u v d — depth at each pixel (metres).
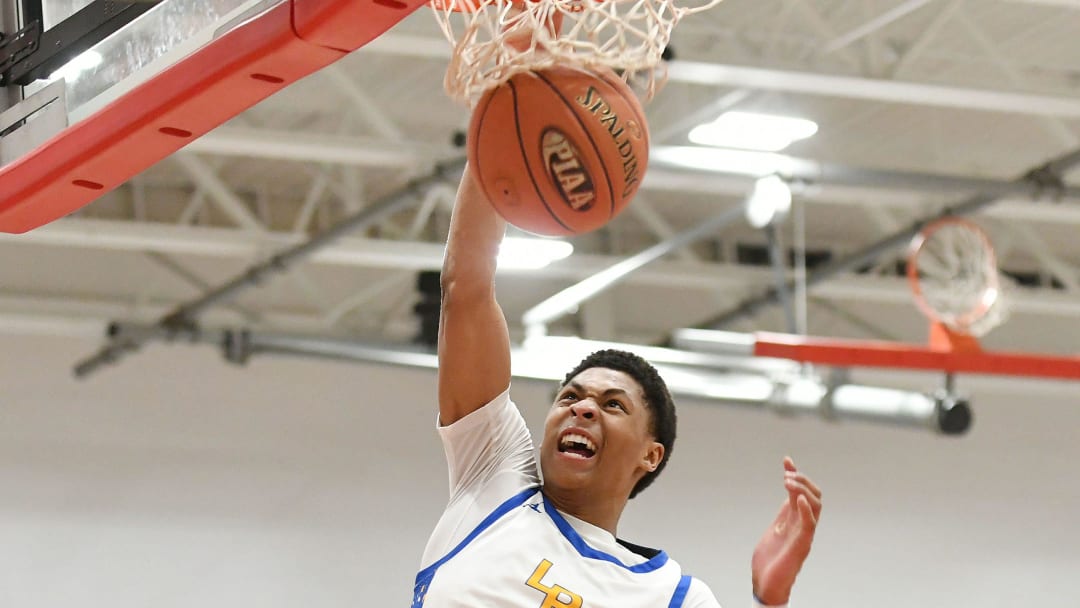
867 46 7.44
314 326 10.20
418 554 10.29
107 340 9.73
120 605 9.55
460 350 2.87
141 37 3.28
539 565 2.70
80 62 3.45
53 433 9.70
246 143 7.64
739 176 8.30
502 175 2.46
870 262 10.02
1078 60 8.28
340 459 10.34
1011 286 10.20
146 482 9.83
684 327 11.05
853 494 11.46
